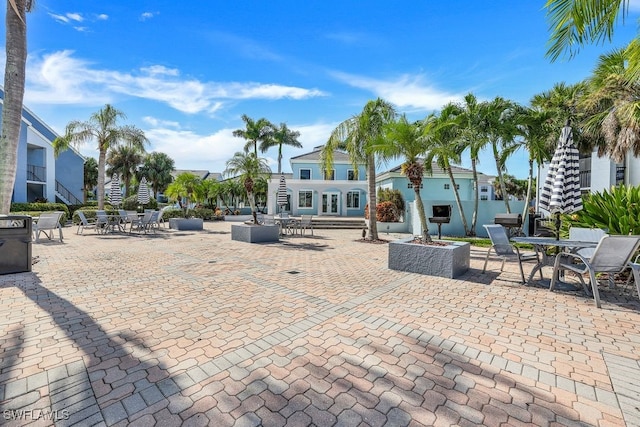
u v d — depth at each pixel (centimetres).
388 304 457
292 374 265
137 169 3803
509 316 409
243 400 229
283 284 569
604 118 947
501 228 636
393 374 266
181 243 1155
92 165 3897
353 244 1179
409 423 206
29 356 291
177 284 562
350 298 486
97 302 454
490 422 207
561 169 659
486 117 1400
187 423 204
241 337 339
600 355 303
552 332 357
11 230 620
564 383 254
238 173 1390
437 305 454
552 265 564
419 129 809
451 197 2370
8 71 704
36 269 675
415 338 339
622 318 402
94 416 209
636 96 805
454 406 224
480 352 307
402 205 1923
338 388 245
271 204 2745
